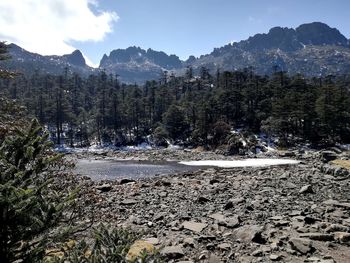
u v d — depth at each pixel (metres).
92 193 9.87
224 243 13.23
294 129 96.56
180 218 17.36
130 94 135.25
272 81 121.50
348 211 18.11
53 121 110.50
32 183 3.57
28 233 3.38
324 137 92.94
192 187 28.55
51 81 161.75
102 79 188.62
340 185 26.92
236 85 120.44
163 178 38.91
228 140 90.94
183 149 97.38
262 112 102.06
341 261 11.43
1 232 3.21
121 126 120.75
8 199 3.05
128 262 4.51
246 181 30.84
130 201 22.28
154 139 110.44
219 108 107.19
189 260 11.54
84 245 4.79
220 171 43.38
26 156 3.49
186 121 113.38
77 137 114.50
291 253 12.14
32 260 3.47
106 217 13.09
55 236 3.73
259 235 13.45
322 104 89.31
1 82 134.25
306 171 37.19
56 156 3.82
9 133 9.28
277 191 24.30
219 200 22.03
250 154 81.50
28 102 108.12
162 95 127.50
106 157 80.00
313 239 13.55
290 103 92.56
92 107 149.38
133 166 59.94
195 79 180.62
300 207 18.98
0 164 3.49
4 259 3.29
